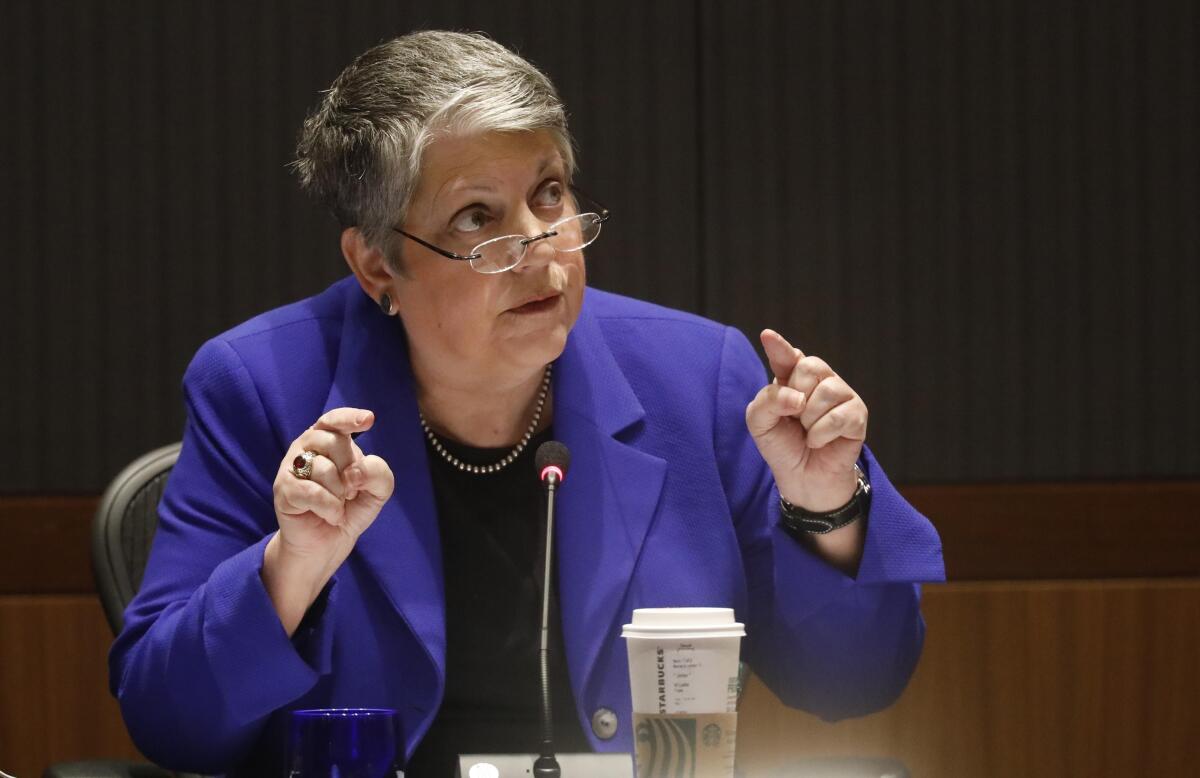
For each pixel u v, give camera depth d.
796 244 14.35
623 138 14.39
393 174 7.20
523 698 7.52
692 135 14.37
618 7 14.41
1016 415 14.30
